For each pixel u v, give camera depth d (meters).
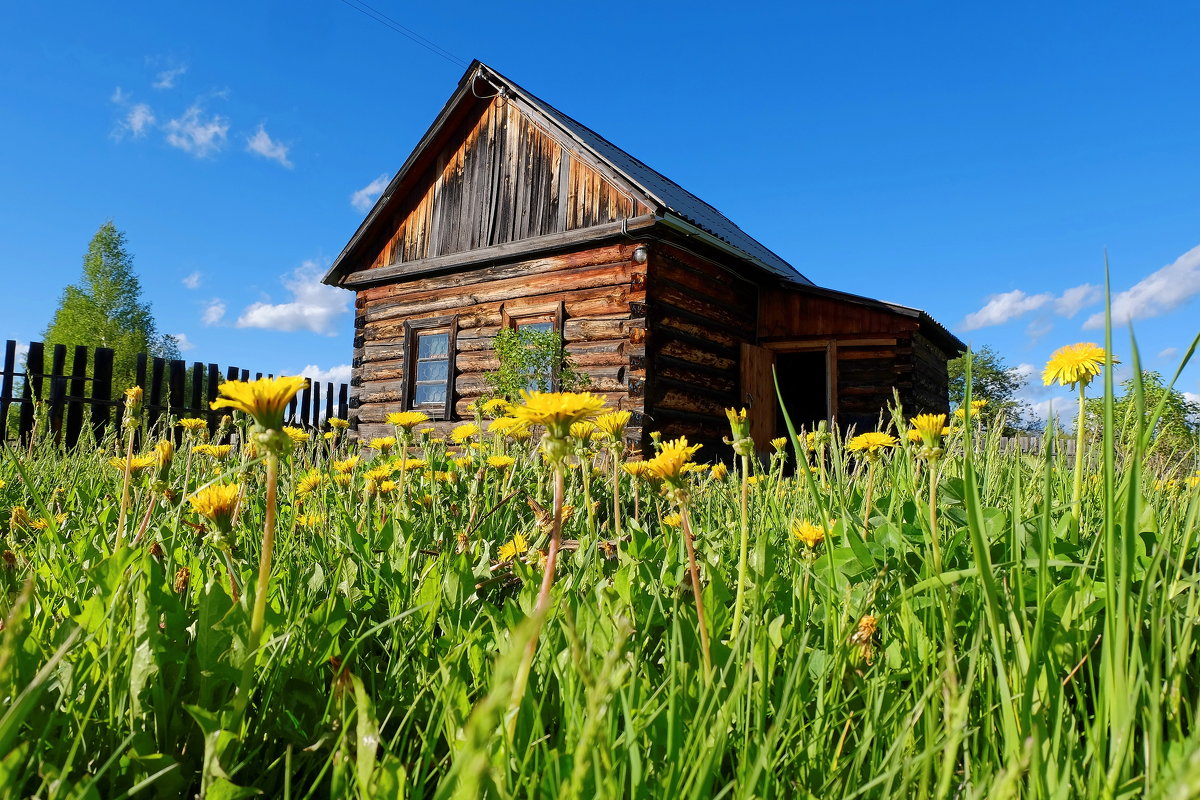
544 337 8.47
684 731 0.75
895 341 9.98
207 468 2.23
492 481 2.58
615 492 1.49
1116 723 0.61
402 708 0.90
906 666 0.94
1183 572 1.03
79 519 1.87
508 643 0.90
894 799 0.64
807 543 1.19
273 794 0.79
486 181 10.20
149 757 0.72
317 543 1.64
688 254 9.15
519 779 0.63
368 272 11.22
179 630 0.88
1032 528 1.22
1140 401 0.62
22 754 0.56
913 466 1.53
